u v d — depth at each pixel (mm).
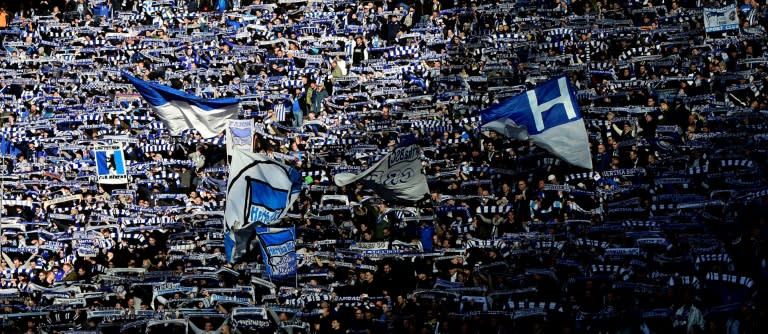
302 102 39438
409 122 36062
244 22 44156
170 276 30703
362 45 41719
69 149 38750
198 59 42250
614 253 27203
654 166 31281
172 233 33500
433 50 41250
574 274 27141
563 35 38906
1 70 42875
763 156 30703
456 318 26812
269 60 41500
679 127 32281
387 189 30109
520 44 38938
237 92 40188
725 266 26281
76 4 47094
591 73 36312
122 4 46812
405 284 29203
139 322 28594
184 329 28734
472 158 33906
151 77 41781
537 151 32969
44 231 34688
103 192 37188
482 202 31844
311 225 32594
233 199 29234
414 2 42781
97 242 34094
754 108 32469
